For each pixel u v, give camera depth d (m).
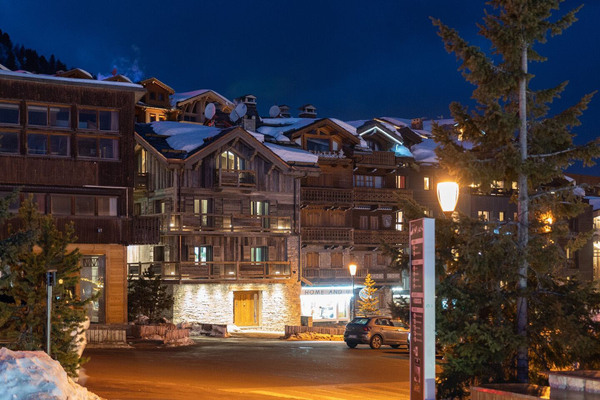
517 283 16.05
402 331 37.84
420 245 12.00
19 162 37.84
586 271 72.75
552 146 16.38
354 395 19.64
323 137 62.09
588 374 12.65
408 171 65.31
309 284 58.25
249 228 54.09
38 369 11.66
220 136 52.41
